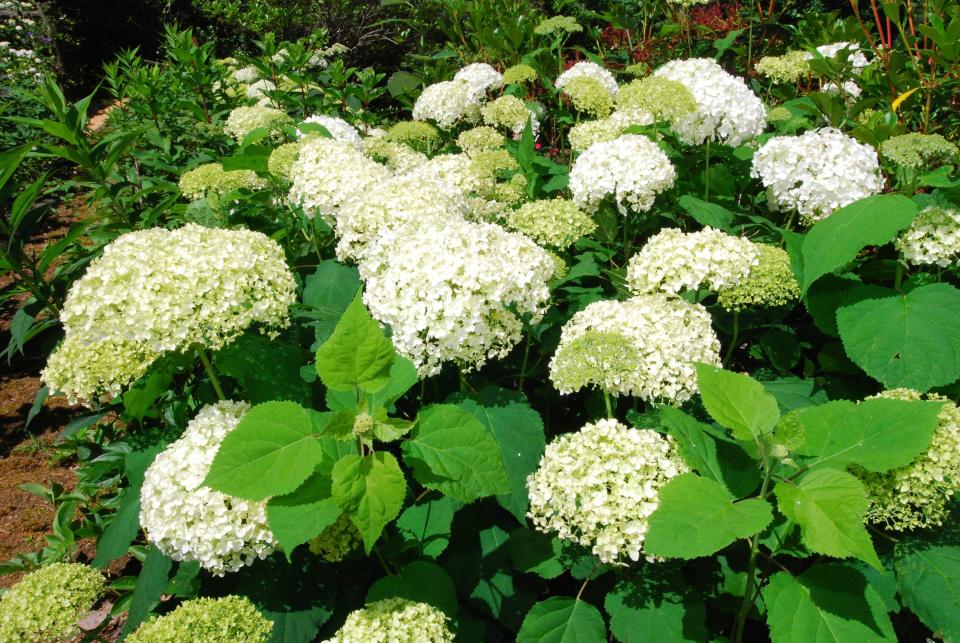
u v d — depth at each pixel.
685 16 7.30
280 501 2.23
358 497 2.13
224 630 2.25
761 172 3.88
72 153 4.48
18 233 4.27
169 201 4.64
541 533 2.77
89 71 19.39
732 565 2.66
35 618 2.71
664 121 4.49
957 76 4.68
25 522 4.65
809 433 2.25
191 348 3.03
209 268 2.79
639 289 3.30
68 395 2.84
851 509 1.85
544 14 9.05
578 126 4.80
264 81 7.90
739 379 2.20
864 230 2.94
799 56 5.70
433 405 2.42
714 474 2.33
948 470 2.22
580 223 3.72
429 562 2.57
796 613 2.12
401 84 8.26
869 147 3.70
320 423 2.47
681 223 4.36
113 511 4.11
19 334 4.05
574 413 3.65
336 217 3.82
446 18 9.64
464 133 5.12
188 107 7.20
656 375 2.76
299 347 3.32
